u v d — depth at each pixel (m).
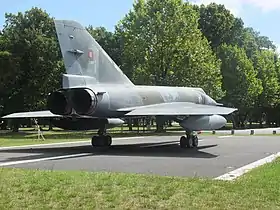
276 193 8.26
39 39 42.72
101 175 10.57
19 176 10.40
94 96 18.66
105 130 22.50
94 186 8.97
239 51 63.09
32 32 43.16
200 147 22.08
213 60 47.56
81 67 19.39
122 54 51.56
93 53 19.95
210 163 14.47
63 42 18.88
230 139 29.25
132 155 17.58
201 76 44.47
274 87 68.06
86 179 9.84
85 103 19.11
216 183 9.36
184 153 18.53
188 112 18.73
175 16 44.81
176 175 11.42
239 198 7.88
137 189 8.66
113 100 19.66
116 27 51.06
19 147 22.27
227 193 8.29
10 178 10.02
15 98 45.09
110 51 61.66
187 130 21.52
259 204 7.45
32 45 42.59
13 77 41.97
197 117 20.91
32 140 29.11
